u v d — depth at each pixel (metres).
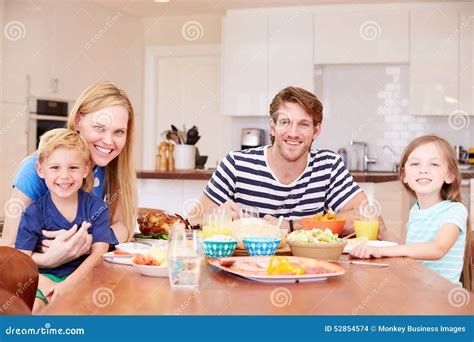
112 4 5.65
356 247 1.55
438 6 5.35
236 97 5.70
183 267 1.10
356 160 5.88
